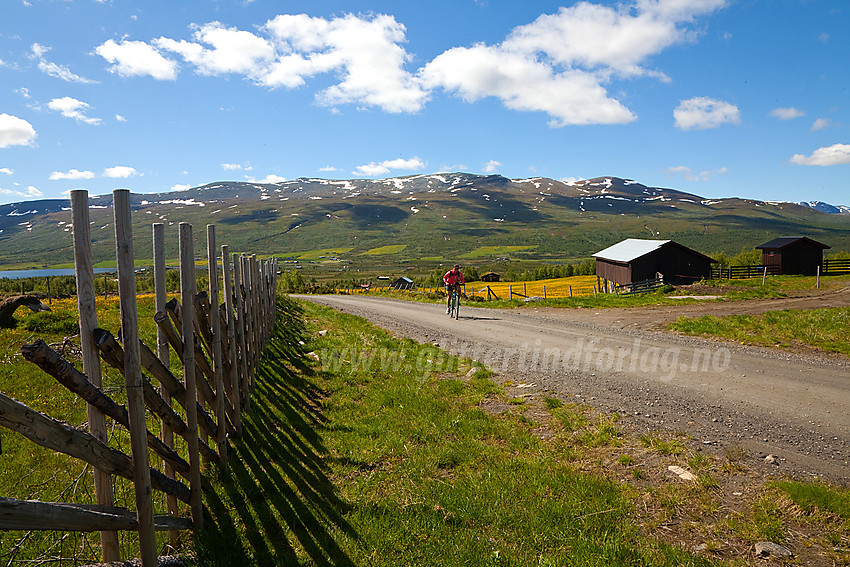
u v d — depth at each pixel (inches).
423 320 837.2
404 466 243.8
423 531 188.4
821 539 180.7
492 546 178.5
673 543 181.3
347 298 1601.9
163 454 163.5
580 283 3095.5
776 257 1854.1
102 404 132.6
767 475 234.2
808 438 280.2
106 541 143.0
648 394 368.5
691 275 1695.4
